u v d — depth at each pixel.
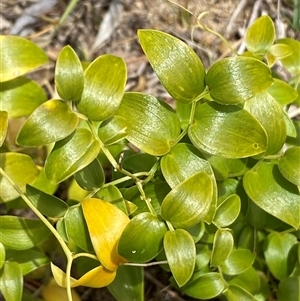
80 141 0.16
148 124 0.16
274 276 0.20
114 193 0.17
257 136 0.15
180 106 0.19
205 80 0.15
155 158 0.19
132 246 0.15
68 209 0.17
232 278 0.19
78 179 0.17
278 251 0.19
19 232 0.18
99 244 0.15
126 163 0.19
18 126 0.22
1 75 0.19
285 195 0.17
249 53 0.19
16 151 0.22
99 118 0.15
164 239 0.15
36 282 0.23
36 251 0.19
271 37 0.19
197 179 0.15
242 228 0.20
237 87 0.15
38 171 0.20
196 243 0.18
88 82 0.15
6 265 0.18
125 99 0.16
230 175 0.18
